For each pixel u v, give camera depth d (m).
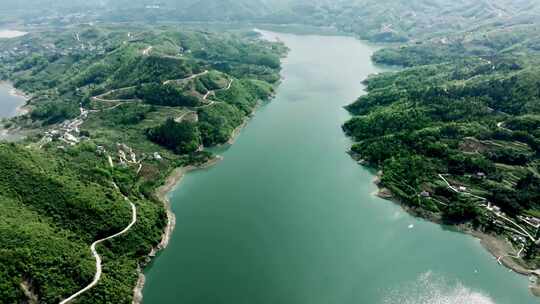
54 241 124.81
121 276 128.62
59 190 143.50
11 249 114.44
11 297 106.31
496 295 129.38
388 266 140.25
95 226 139.38
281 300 126.25
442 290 130.50
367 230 159.00
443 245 151.88
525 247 147.62
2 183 136.88
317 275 136.12
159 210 161.50
